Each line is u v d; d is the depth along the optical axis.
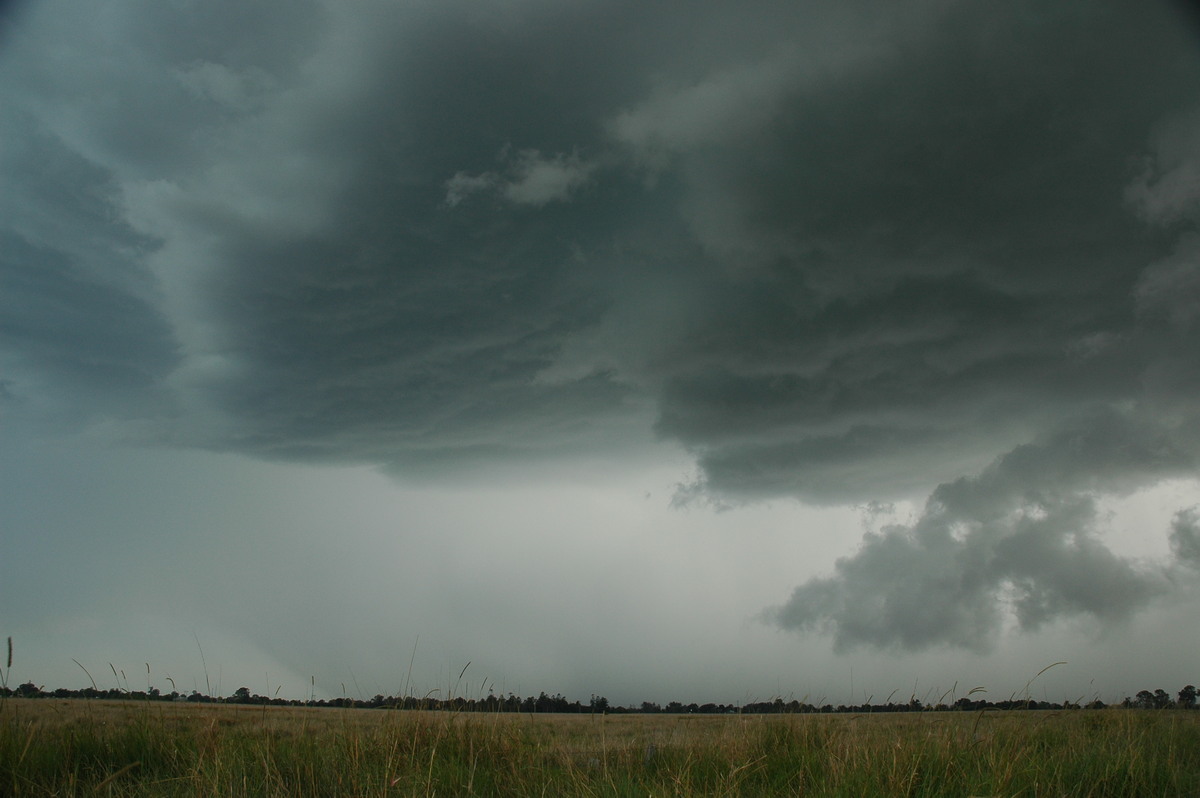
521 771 6.18
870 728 7.55
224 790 4.98
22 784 5.10
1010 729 6.84
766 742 7.39
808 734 7.37
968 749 6.12
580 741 9.29
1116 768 5.35
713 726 9.52
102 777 5.48
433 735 7.11
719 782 5.53
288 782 5.36
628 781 5.42
